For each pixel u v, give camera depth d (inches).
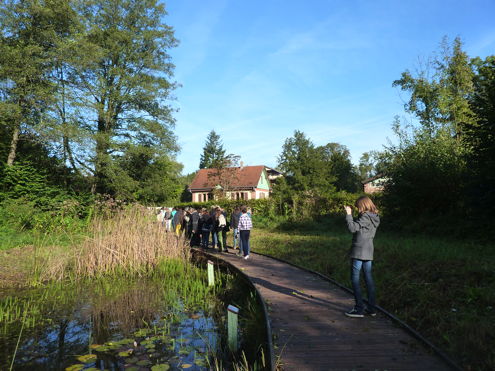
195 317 244.8
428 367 138.0
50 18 800.9
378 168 695.7
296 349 158.1
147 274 408.2
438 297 227.1
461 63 869.2
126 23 983.0
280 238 649.0
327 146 2714.1
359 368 137.9
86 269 402.0
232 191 1551.4
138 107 1017.5
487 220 423.2
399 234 541.0
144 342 197.0
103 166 920.9
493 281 231.0
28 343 197.6
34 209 630.5
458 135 712.4
